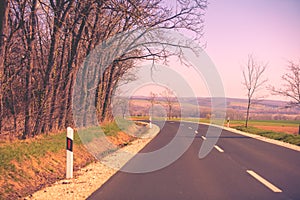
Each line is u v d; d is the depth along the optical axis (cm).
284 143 2034
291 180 912
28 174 902
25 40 1437
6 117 1260
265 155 1442
